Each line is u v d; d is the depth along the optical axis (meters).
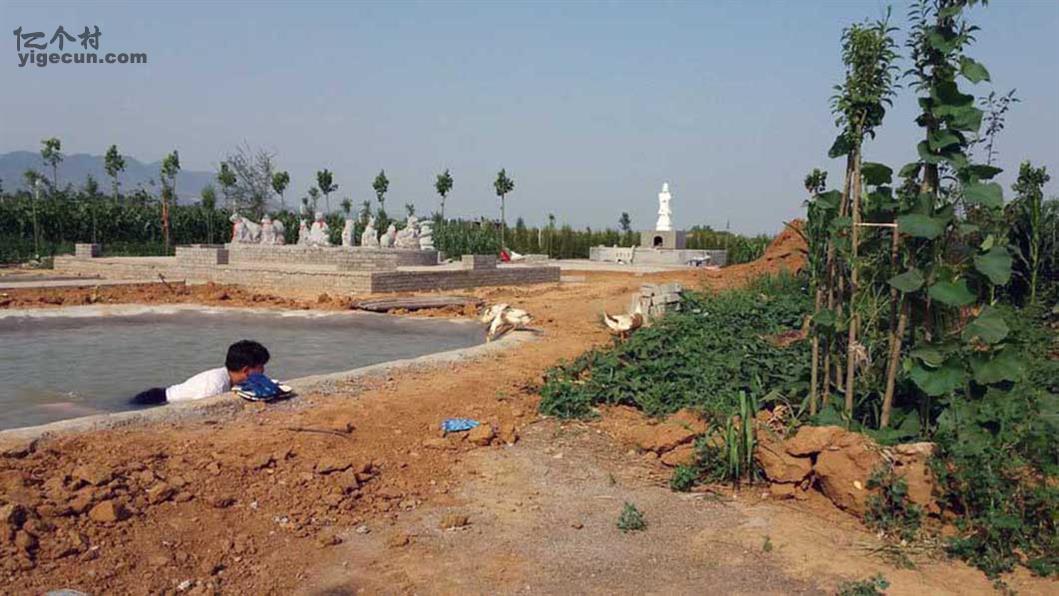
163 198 42.94
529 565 5.14
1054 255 11.80
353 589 4.76
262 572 4.90
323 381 9.63
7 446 6.32
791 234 23.64
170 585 4.62
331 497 6.02
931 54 6.70
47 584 4.43
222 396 8.46
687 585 4.89
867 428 7.11
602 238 52.41
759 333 13.07
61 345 14.48
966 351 6.79
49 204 40.47
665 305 14.98
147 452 6.50
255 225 35.56
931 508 5.83
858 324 7.29
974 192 6.52
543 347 12.98
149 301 21.27
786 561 5.24
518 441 7.94
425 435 7.87
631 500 6.38
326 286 23.97
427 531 5.66
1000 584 4.89
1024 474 5.88
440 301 21.11
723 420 7.48
